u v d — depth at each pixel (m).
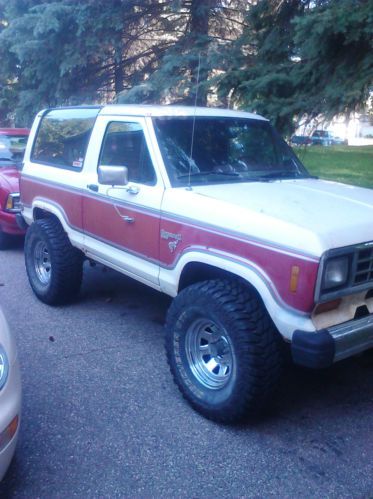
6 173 8.49
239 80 7.91
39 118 6.52
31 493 3.22
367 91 6.77
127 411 4.07
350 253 3.44
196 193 4.19
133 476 3.37
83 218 5.36
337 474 3.42
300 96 7.16
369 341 3.62
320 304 3.37
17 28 10.11
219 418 3.86
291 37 7.59
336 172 11.71
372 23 6.02
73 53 10.12
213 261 3.85
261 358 3.59
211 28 10.74
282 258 3.42
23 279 7.18
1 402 2.94
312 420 3.99
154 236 4.41
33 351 5.05
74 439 3.72
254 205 3.88
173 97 9.62
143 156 4.65
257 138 5.20
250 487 3.29
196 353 4.06
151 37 11.24
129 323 5.73
